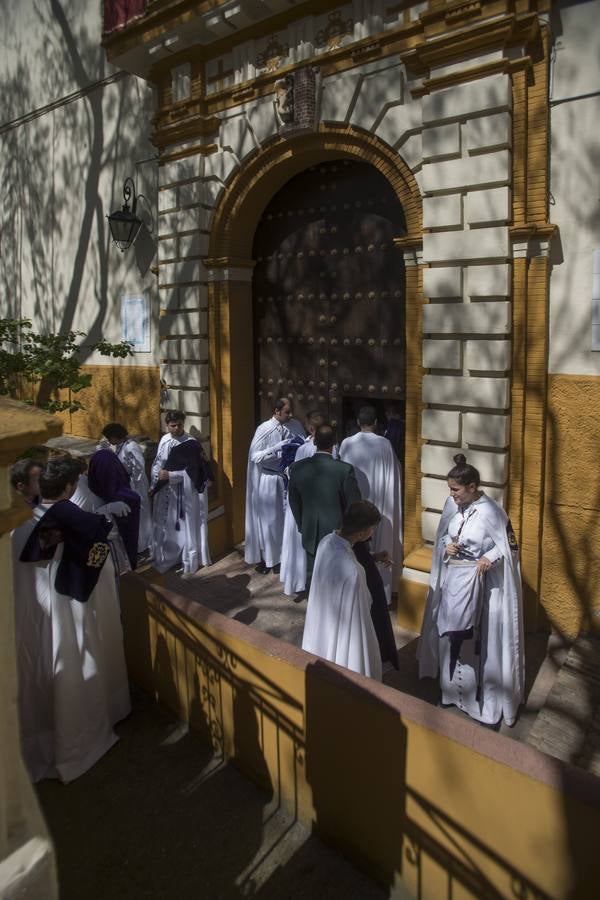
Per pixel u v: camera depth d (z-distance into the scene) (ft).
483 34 15.64
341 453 19.79
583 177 15.62
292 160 21.42
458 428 17.20
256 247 24.76
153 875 10.28
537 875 7.79
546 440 16.65
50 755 12.73
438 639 15.02
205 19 20.95
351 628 11.90
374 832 9.73
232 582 22.36
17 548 12.51
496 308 16.37
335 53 19.12
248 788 12.08
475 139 16.19
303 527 17.21
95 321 30.83
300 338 23.81
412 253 18.28
